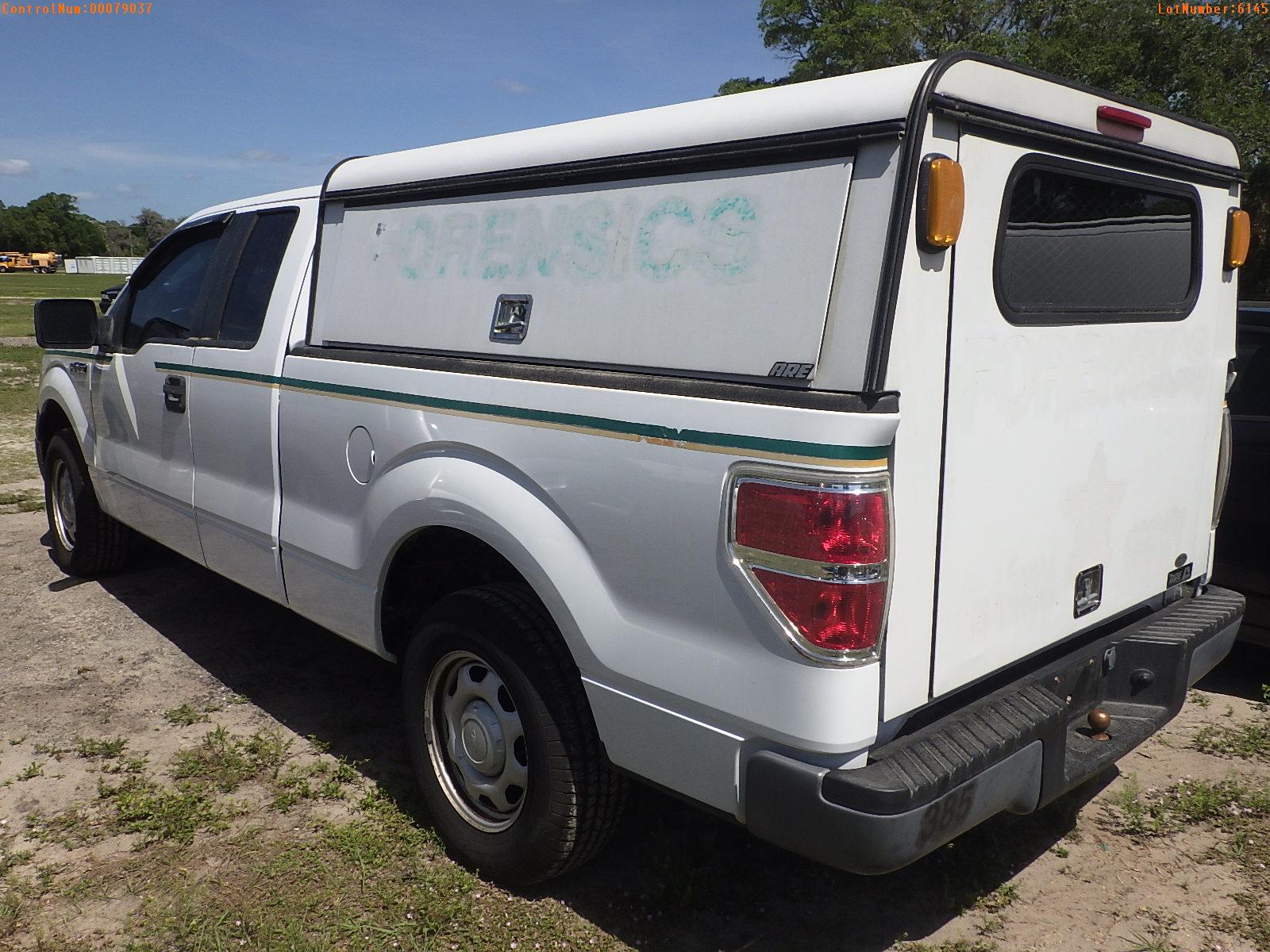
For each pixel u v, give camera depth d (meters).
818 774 2.13
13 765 3.71
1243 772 3.58
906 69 2.10
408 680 3.13
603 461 2.44
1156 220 2.86
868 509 2.04
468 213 3.00
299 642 4.90
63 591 5.62
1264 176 18.23
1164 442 2.98
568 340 2.64
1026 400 2.43
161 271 4.68
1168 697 2.92
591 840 2.79
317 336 3.53
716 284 2.31
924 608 2.25
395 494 3.06
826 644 2.07
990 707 2.47
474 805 3.08
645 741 2.47
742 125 2.28
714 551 2.22
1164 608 3.22
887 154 2.06
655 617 2.38
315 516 3.51
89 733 3.96
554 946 2.74
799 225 2.18
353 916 2.85
